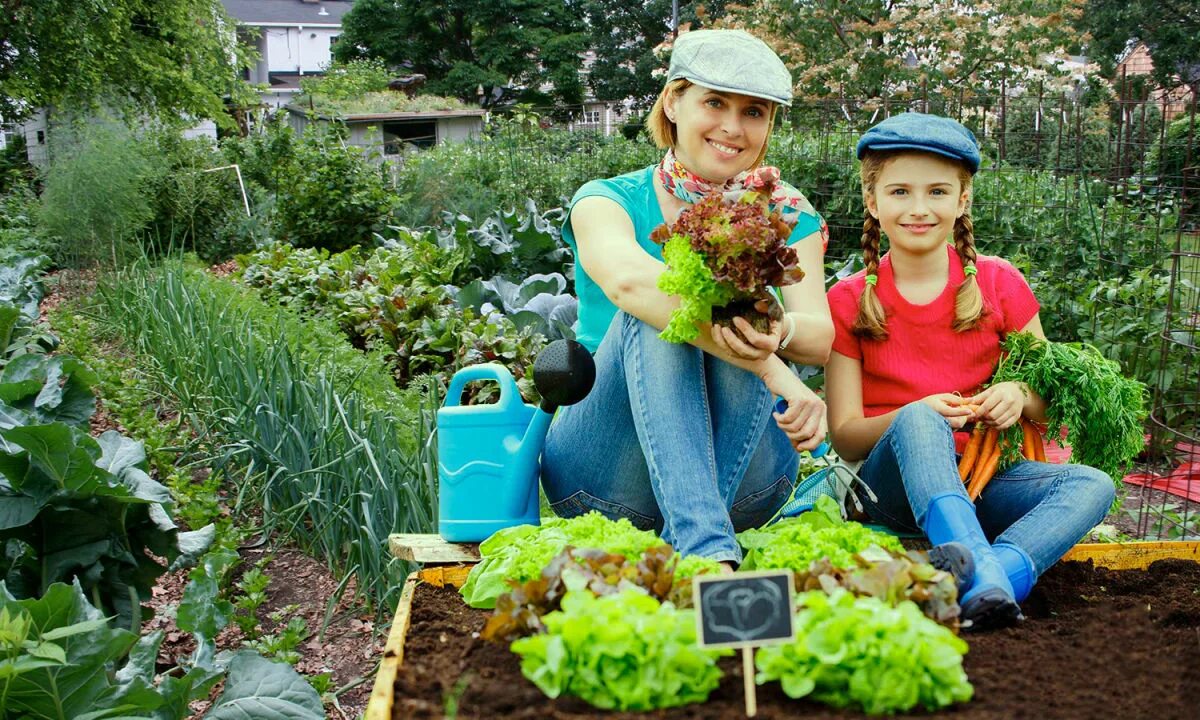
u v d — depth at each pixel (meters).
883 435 2.56
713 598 1.51
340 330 6.84
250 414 4.80
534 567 2.09
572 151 14.34
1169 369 5.80
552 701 1.58
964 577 1.97
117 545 3.27
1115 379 2.55
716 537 2.16
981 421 2.57
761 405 2.40
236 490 4.95
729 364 2.39
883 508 2.66
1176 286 6.10
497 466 2.49
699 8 18.44
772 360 2.33
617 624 1.53
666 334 2.25
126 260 10.12
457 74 45.38
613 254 2.48
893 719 1.50
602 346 2.55
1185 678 1.69
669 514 2.22
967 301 2.70
